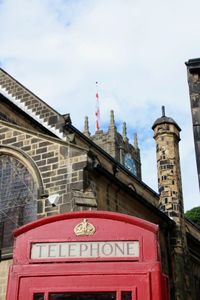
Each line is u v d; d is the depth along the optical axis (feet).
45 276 20.38
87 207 61.16
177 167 109.50
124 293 19.77
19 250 21.24
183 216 104.22
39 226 21.76
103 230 21.26
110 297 19.77
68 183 64.34
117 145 256.32
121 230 21.16
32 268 20.62
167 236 96.07
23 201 66.08
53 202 62.75
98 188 75.36
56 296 20.01
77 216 21.74
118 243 20.92
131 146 272.31
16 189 67.41
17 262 20.93
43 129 85.05
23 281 20.38
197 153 37.37
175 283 91.81
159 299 19.49
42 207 63.82
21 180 67.67
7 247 63.46
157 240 21.09
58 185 64.75
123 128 270.87
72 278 20.22
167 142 111.24
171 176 107.04
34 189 66.18
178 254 96.17
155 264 20.20
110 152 250.57
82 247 20.99
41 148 68.39
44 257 20.93
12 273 20.61
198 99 39.99
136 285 19.83
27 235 21.56
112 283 19.95
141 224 21.21
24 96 88.74
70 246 21.08
